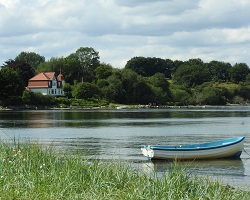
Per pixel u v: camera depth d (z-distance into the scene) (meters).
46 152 21.34
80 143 49.50
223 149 37.31
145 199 15.19
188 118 108.44
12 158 20.14
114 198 15.40
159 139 55.34
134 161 35.31
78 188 16.52
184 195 15.87
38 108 163.88
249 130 70.56
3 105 156.38
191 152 36.69
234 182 26.34
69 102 179.25
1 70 160.25
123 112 144.12
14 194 14.86
